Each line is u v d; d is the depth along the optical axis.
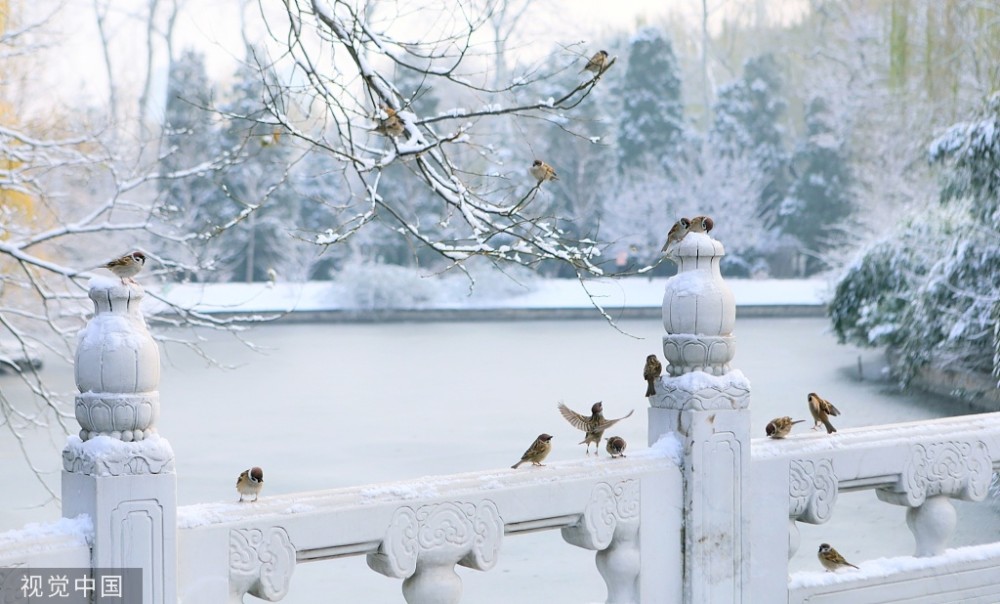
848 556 9.91
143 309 11.17
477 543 3.41
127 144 15.40
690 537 3.83
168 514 2.81
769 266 56.53
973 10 28.75
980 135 18.36
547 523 3.59
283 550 3.05
